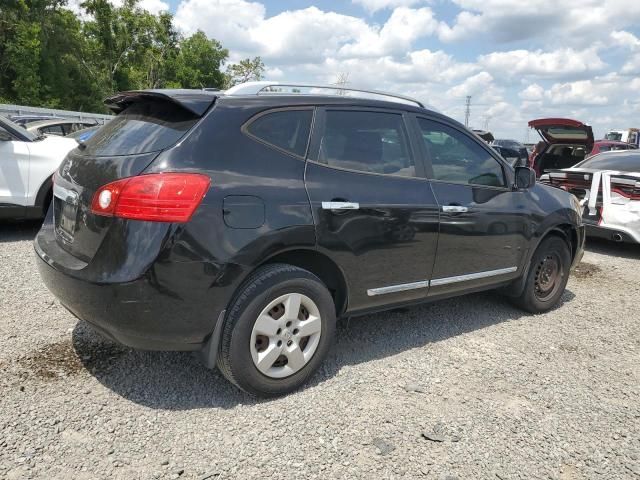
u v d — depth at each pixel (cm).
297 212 305
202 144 284
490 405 323
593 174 777
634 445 291
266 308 299
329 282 346
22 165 623
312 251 318
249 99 312
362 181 343
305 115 329
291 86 349
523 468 266
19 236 668
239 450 267
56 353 353
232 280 284
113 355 355
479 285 434
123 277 264
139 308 267
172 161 274
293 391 323
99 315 274
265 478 248
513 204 444
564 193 514
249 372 298
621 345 431
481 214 412
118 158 288
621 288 605
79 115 2105
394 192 357
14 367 331
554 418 313
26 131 658
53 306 433
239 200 285
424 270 380
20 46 3262
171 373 338
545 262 491
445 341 418
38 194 634
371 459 266
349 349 392
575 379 365
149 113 317
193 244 271
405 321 457
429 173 388
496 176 440
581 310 516
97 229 278
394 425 296
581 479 261
